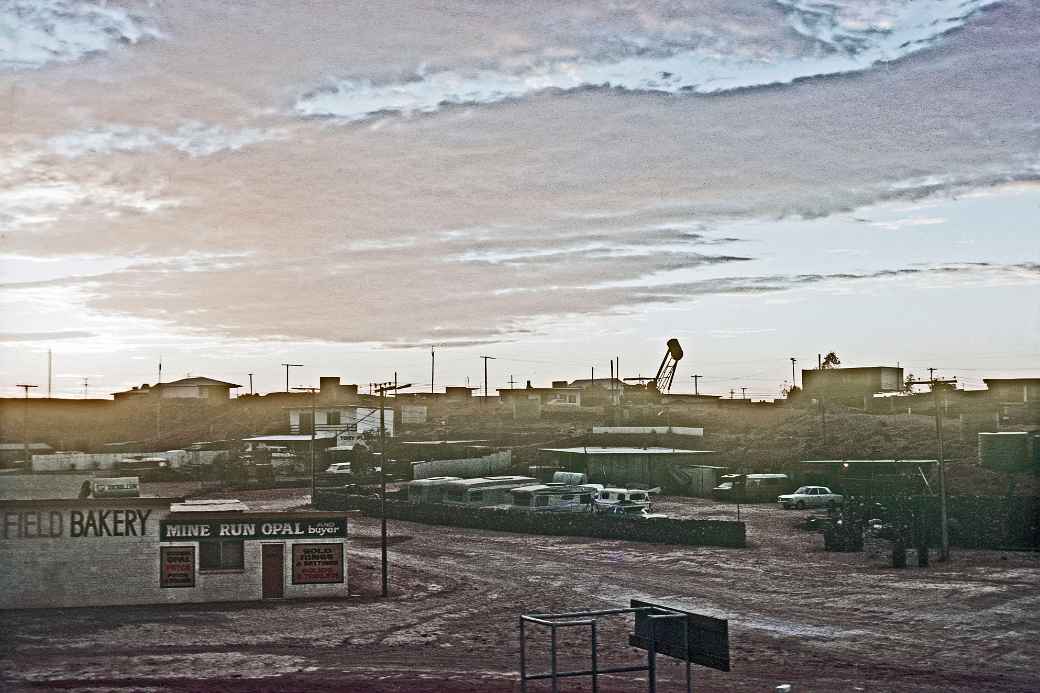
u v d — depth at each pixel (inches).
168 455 4192.9
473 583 1865.2
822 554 2106.3
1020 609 1529.3
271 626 1503.4
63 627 1494.8
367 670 1224.2
